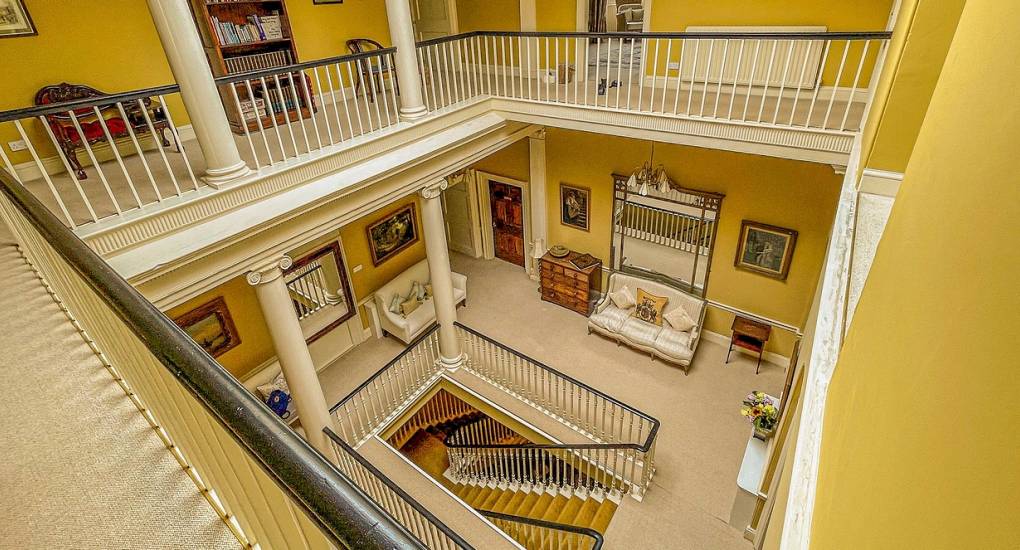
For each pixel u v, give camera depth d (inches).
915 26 97.6
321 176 188.2
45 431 72.8
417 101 219.3
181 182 174.1
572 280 335.0
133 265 144.7
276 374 282.4
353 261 315.9
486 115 257.3
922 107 103.0
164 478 65.2
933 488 21.8
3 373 85.6
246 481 46.9
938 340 26.3
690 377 287.1
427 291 344.2
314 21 271.6
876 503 30.6
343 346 318.3
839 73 170.9
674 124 212.7
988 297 20.3
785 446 140.6
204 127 155.9
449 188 402.6
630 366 296.7
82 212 151.3
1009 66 25.0
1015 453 14.0
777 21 228.5
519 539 231.1
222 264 167.3
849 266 91.6
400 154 214.1
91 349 91.7
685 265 303.7
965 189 28.1
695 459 239.8
